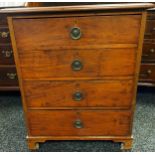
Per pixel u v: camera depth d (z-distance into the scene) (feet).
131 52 3.54
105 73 3.71
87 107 4.01
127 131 4.20
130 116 4.05
